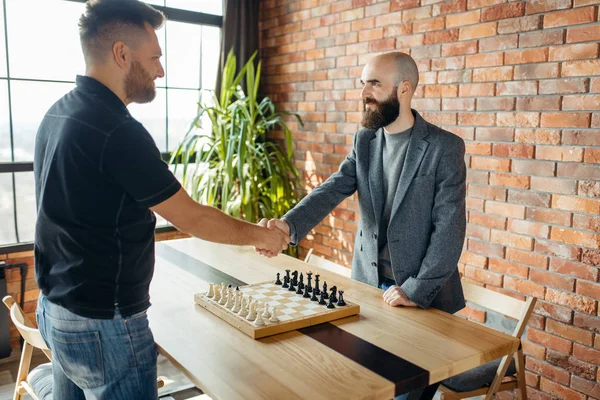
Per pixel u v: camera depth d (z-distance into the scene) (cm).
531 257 270
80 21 141
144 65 145
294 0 402
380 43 338
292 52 410
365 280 227
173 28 407
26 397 287
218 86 419
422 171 206
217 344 153
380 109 210
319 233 399
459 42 294
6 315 335
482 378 203
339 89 371
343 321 172
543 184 262
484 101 284
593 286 246
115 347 142
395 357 145
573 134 248
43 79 359
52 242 142
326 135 386
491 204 286
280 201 392
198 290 201
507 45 271
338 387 128
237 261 241
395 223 210
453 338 159
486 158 286
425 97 315
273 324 160
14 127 352
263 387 128
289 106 419
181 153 408
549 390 268
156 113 409
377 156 224
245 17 423
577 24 243
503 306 213
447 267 193
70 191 135
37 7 351
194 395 287
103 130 134
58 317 142
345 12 361
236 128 378
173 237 420
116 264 141
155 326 166
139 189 136
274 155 432
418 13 314
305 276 220
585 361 252
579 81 244
